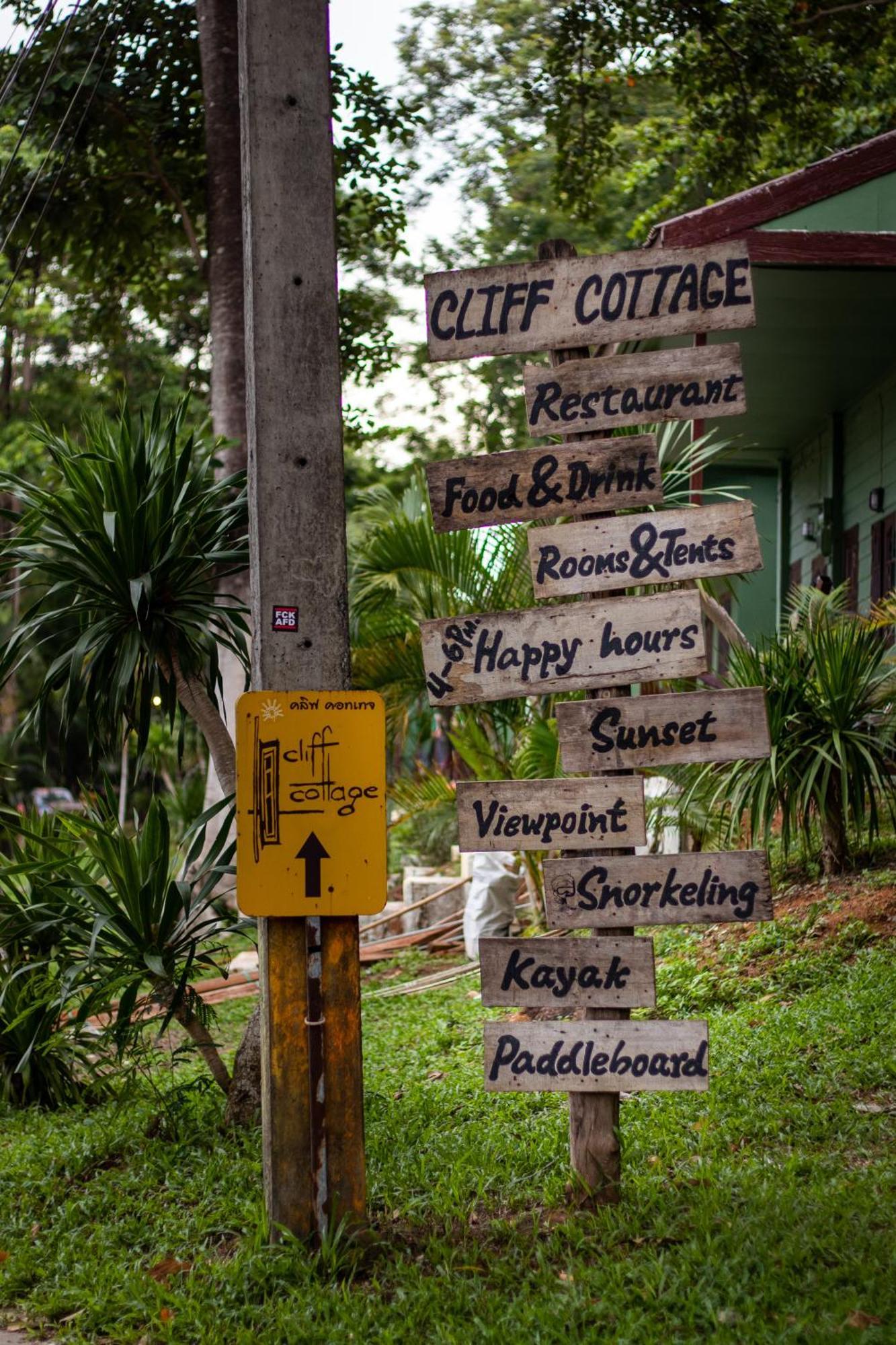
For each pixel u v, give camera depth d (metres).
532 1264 4.64
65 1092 8.27
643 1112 6.11
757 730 4.94
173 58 16.67
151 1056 7.77
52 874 7.52
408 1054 8.39
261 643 5.07
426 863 18.86
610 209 24.52
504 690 5.09
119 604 6.66
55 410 26.11
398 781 12.82
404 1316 4.32
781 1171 5.05
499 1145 5.89
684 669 5.00
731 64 17.19
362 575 11.33
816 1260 4.32
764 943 8.47
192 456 7.04
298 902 4.90
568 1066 4.94
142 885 6.54
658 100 23.61
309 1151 4.93
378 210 18.56
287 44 5.19
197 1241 5.19
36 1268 5.07
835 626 9.33
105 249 18.31
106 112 16.50
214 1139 6.34
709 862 4.92
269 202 5.16
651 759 5.00
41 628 6.77
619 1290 4.26
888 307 11.30
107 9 15.27
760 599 17.69
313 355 5.17
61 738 6.61
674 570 5.02
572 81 18.67
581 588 5.07
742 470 17.92
